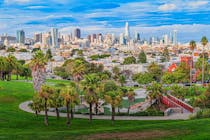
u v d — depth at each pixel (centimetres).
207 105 12456
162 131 7050
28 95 14725
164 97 12538
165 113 11462
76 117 10750
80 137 6650
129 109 12444
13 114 10556
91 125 9412
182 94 15325
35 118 10269
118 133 6969
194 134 6681
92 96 9594
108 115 11312
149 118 10825
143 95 16625
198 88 17712
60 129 8788
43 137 6669
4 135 6888
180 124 7712
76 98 9281
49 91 9431
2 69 19362
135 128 7394
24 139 6519
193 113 11912
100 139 6494
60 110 11812
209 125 7512
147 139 6444
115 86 14362
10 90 15262
